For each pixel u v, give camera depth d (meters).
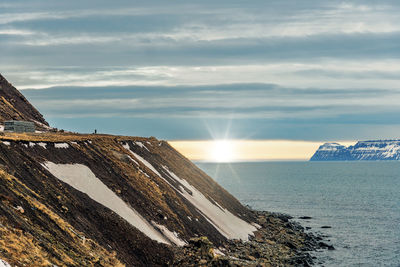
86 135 112.00
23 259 39.22
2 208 45.00
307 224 143.88
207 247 68.25
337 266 92.38
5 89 140.25
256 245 99.94
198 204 109.31
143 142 132.12
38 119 139.00
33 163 65.00
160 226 77.00
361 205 196.62
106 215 66.06
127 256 61.66
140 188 85.19
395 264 94.69
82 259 49.09
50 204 57.75
